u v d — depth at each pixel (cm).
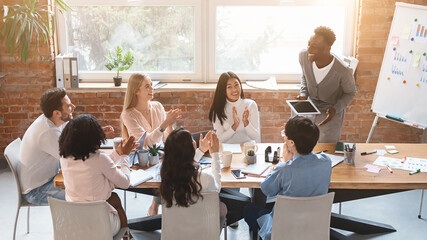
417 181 294
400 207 404
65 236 265
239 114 383
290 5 501
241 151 347
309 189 267
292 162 268
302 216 259
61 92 325
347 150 321
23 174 326
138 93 371
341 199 333
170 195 255
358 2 492
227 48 517
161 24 509
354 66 479
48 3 480
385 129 507
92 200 272
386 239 351
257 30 511
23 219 383
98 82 519
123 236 296
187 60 518
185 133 254
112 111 499
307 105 373
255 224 313
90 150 265
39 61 486
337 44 512
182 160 252
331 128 415
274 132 507
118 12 504
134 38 512
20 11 449
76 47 513
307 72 408
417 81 431
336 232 342
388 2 479
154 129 383
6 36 476
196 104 499
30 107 497
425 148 358
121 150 301
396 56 446
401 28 441
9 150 327
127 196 428
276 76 520
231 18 508
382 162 327
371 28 485
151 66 519
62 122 332
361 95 499
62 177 304
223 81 375
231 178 298
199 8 501
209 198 259
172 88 493
